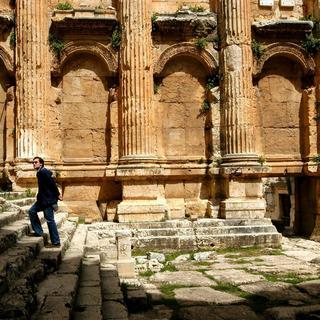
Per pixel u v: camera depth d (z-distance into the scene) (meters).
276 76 22.80
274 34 22.36
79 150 21.39
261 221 19.88
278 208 35.25
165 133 21.80
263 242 19.08
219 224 19.59
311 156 22.34
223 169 20.75
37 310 6.75
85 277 10.38
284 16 22.98
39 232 11.46
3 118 21.30
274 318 9.48
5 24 20.89
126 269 13.24
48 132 20.73
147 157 20.45
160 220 19.88
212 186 21.42
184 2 22.44
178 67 22.06
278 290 11.75
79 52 21.39
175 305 10.56
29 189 19.67
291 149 22.75
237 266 15.23
